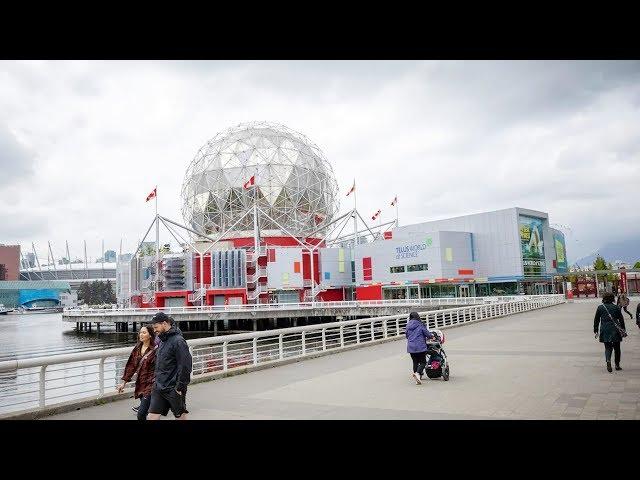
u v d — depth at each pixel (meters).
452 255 69.88
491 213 72.75
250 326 70.12
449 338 25.09
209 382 14.26
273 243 85.06
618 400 9.97
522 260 70.50
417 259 71.19
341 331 21.50
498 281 71.56
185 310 67.81
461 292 71.62
